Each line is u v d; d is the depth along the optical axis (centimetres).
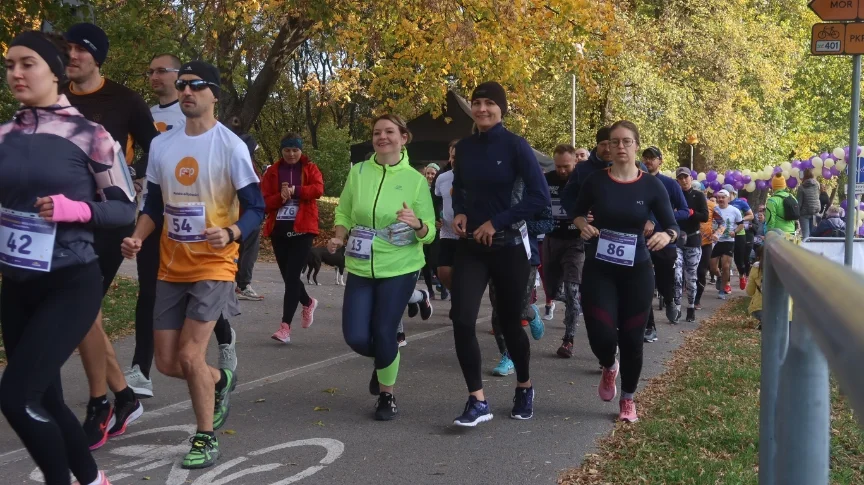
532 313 792
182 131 463
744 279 1641
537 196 522
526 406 566
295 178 823
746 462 459
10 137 345
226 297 457
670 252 883
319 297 1266
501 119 542
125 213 357
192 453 454
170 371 465
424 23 1784
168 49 1342
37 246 336
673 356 835
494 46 1673
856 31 755
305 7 1515
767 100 3278
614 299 546
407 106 2027
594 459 471
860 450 482
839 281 111
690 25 2936
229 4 1612
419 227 536
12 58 342
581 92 2847
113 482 428
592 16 1673
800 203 1892
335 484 432
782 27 3572
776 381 219
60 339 333
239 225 439
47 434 324
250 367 727
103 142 354
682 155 3666
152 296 563
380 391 565
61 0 991
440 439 516
